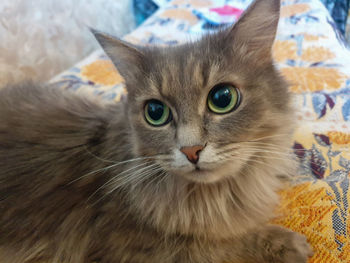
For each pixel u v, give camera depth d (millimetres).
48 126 224
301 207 210
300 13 491
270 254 192
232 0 606
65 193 206
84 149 213
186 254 192
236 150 170
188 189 191
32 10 508
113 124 212
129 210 191
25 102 247
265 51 186
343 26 753
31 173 210
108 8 695
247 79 173
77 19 602
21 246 210
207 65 172
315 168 235
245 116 169
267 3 177
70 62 591
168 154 174
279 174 220
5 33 464
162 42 446
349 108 285
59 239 207
